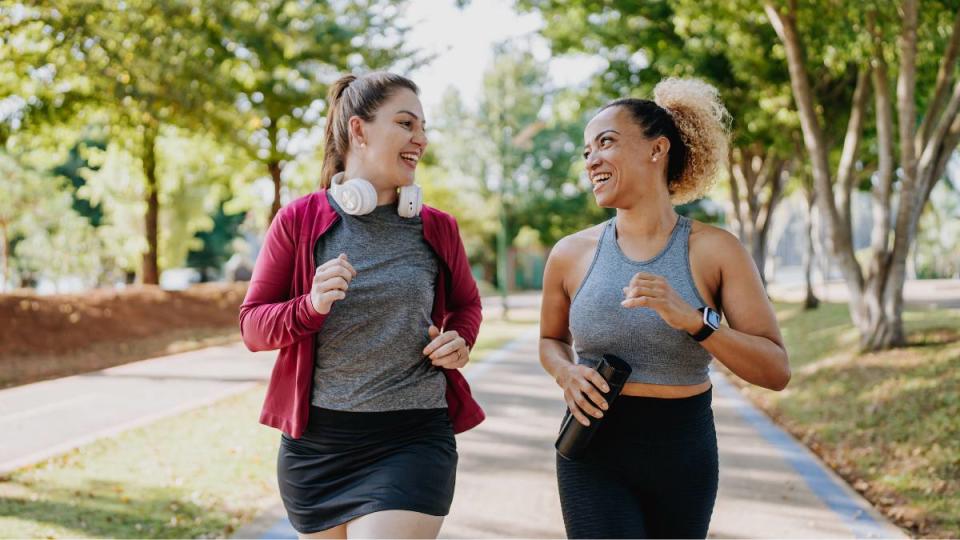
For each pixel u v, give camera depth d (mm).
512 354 14172
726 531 4793
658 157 2496
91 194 27953
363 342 2572
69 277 31609
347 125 2717
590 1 14461
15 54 12750
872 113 14445
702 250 2447
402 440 2557
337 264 2391
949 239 42719
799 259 65875
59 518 4926
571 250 2654
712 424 2475
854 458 6645
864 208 51000
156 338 16922
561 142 49219
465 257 2902
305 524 2578
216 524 4844
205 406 8875
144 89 12070
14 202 25844
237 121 14602
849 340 12078
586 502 2365
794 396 9586
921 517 5094
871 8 8812
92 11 11508
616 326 2432
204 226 36219
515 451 6773
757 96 13867
